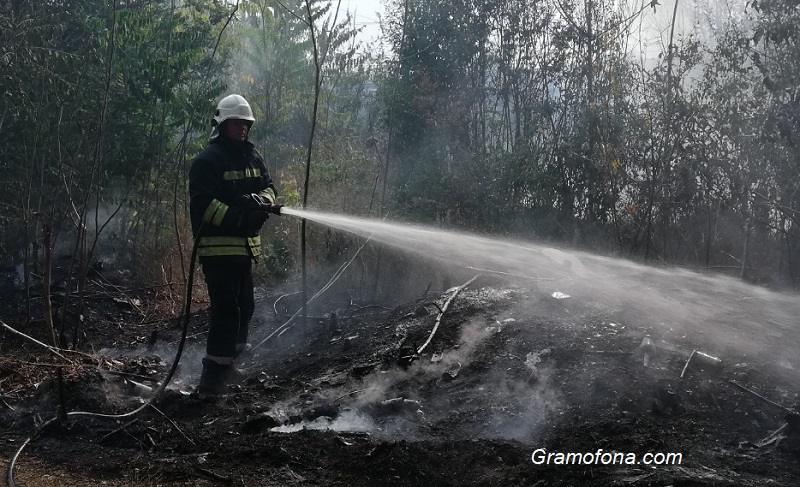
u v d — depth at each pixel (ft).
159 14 31.04
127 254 31.37
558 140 28.76
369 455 13.76
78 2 28.71
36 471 14.05
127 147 28.99
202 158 18.38
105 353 22.31
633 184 27.07
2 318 24.45
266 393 18.06
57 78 24.98
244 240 18.69
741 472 12.25
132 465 14.24
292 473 13.70
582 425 14.05
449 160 30.94
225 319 18.57
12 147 26.50
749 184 24.20
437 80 32.53
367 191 29.58
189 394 18.15
